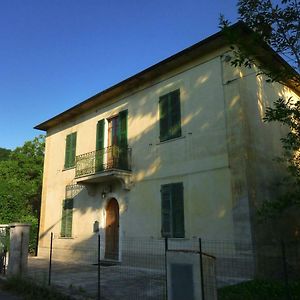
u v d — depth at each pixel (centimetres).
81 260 1527
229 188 1043
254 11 770
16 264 1055
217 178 1078
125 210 1360
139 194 1317
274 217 1021
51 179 1842
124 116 1463
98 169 1437
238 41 769
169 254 530
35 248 1944
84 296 795
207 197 1092
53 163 1856
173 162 1218
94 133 1609
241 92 1079
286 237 1102
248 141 1057
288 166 1092
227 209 1037
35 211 2350
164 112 1288
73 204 1644
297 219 1177
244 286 833
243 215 997
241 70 1102
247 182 1009
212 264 513
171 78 1291
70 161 1728
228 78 1110
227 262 1006
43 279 968
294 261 1103
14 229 1084
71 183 1686
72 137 1750
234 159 1048
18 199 2128
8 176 2533
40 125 1930
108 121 1565
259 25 771
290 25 754
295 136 933
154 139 1305
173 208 1181
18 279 967
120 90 1487
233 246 1002
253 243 969
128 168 1377
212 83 1152
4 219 1991
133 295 802
